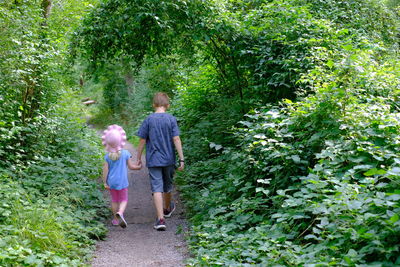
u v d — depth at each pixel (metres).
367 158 3.55
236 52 6.61
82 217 4.70
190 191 6.42
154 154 4.95
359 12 8.90
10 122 5.67
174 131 5.06
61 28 9.30
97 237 4.62
